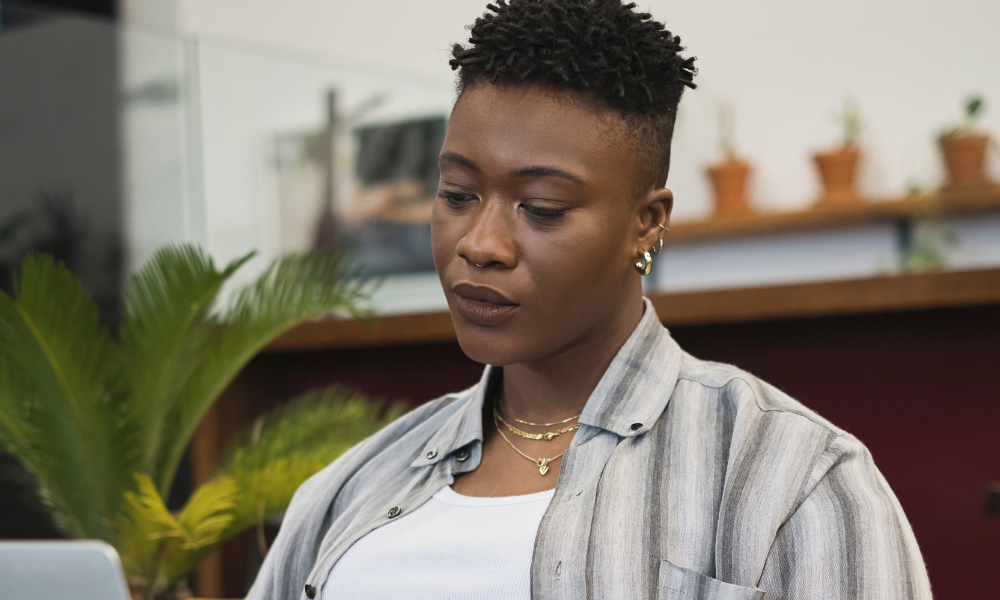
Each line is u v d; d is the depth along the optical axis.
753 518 0.63
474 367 2.41
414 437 0.88
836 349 2.05
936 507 1.97
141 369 1.91
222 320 2.04
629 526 0.66
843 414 2.05
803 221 3.29
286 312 1.95
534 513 0.71
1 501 2.42
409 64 3.95
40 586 0.68
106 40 2.63
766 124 3.49
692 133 3.58
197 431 2.39
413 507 0.77
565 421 0.76
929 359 1.98
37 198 2.50
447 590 0.69
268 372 2.54
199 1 4.17
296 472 1.79
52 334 1.84
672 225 3.46
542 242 0.67
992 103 3.19
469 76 0.71
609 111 0.68
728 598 0.61
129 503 1.81
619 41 0.68
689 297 2.00
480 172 0.68
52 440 1.91
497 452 0.78
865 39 3.36
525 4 0.69
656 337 0.77
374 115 2.98
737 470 0.66
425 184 2.97
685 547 0.65
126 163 2.64
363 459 0.90
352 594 0.74
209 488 1.75
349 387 2.53
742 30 3.53
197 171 2.74
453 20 3.89
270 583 0.88
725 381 0.73
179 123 2.73
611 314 0.73
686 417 0.72
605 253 0.69
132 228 2.64
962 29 3.23
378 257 2.91
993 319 1.92
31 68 2.51
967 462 1.95
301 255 2.01
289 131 2.90
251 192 2.85
